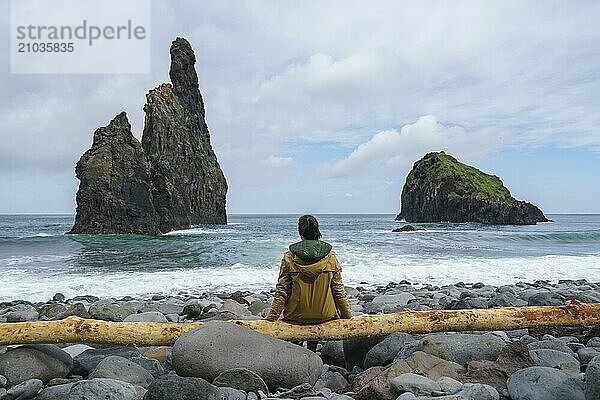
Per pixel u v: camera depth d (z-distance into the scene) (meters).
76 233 46.38
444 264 20.22
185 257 24.06
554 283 15.91
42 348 5.25
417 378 4.23
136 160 48.78
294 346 4.92
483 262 20.92
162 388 3.94
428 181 100.25
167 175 52.88
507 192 99.44
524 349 4.84
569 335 6.55
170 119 67.75
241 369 4.45
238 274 17.47
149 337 5.41
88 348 6.27
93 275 17.58
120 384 4.17
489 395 4.02
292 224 82.44
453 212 93.75
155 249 28.59
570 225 88.31
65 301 12.50
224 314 8.35
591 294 10.02
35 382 4.47
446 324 5.76
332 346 6.06
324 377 5.17
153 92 68.12
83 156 48.56
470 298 10.49
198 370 4.57
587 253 26.48
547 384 4.12
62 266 20.72
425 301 10.75
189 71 78.19
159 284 15.51
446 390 4.12
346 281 16.33
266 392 4.45
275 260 22.33
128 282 15.84
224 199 79.94
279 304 5.40
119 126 49.78
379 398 4.22
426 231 51.56
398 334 5.53
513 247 30.14
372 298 11.75
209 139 82.44
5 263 22.05
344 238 36.91
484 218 89.56
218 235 43.84
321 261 5.37
